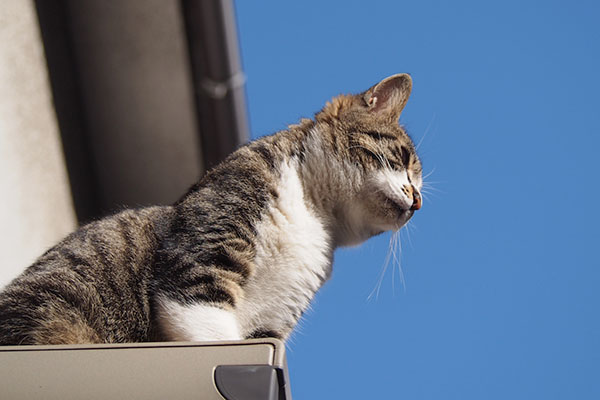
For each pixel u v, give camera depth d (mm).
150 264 4395
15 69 5930
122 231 4473
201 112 6188
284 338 4723
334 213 5188
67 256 4363
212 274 4340
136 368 2936
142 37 6047
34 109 6074
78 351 3033
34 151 6098
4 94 5883
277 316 4641
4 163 5895
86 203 6512
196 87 6121
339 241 5230
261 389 2822
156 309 4262
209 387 2842
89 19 6051
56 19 6074
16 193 5984
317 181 5078
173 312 4215
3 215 5883
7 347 3080
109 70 6195
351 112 5492
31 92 6047
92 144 6441
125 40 6086
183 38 6023
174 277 4320
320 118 5414
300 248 4652
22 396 2854
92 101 6309
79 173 6441
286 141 5113
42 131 6133
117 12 5996
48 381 2904
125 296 4316
